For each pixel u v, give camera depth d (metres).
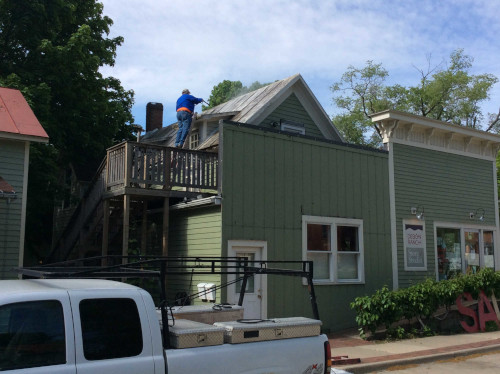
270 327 4.75
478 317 13.83
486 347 11.23
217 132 16.22
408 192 15.95
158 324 4.18
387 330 12.17
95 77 18.44
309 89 17.75
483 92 34.00
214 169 12.60
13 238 11.04
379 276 14.67
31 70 17.33
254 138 12.52
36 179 15.82
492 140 18.56
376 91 35.38
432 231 16.48
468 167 18.09
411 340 12.12
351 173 14.48
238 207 12.01
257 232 12.25
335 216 13.88
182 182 12.49
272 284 12.36
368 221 14.68
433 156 16.92
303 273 5.44
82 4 19.84
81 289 3.93
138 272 4.43
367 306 11.92
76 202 17.81
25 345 3.54
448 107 35.28
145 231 13.17
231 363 4.38
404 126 16.12
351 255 14.30
